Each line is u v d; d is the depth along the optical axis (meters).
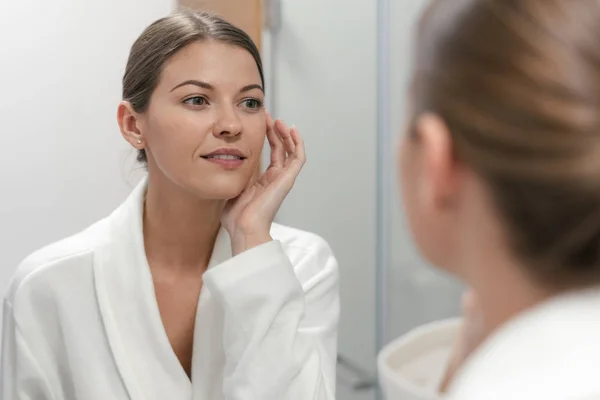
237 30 0.83
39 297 0.88
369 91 1.51
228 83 0.80
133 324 0.86
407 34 1.46
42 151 1.58
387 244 1.54
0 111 1.54
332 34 1.54
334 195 1.58
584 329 0.29
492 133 0.29
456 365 0.37
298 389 0.80
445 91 0.31
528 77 0.28
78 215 1.63
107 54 1.60
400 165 0.35
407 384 0.40
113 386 0.86
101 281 0.86
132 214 0.89
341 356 1.65
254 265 0.82
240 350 0.80
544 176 0.28
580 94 0.28
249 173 0.83
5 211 1.57
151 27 0.83
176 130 0.79
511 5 0.29
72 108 1.59
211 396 0.86
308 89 1.54
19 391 0.88
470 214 0.32
